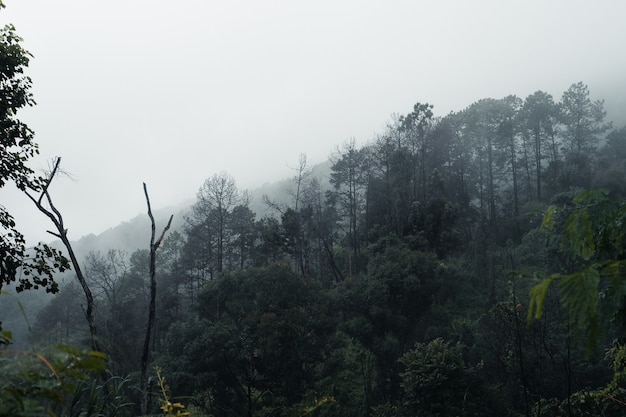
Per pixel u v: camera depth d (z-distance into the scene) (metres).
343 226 58.62
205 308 34.84
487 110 72.38
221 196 52.38
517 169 77.56
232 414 27.03
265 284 33.03
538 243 40.03
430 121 61.66
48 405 1.65
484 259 40.34
